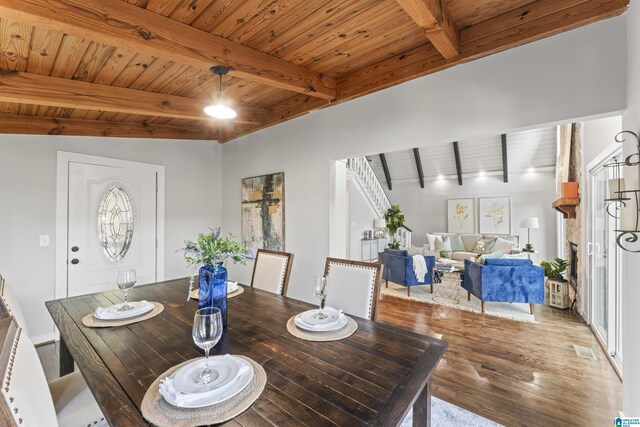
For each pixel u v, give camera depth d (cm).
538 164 738
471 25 212
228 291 218
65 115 306
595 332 322
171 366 114
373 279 187
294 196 353
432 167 877
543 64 201
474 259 705
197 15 181
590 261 347
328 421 84
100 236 341
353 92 276
